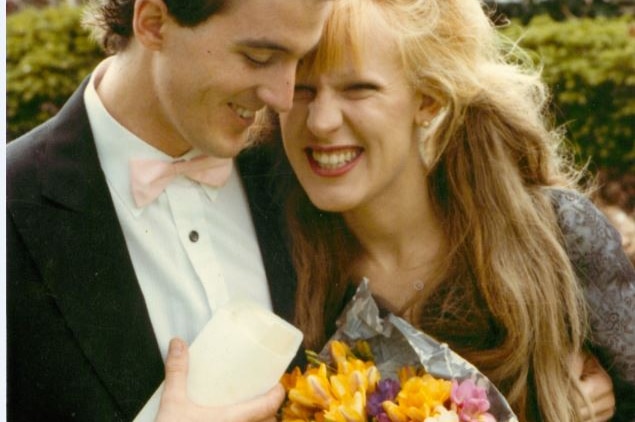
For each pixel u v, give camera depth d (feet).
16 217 6.91
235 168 7.71
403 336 7.38
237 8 6.53
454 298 7.75
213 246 7.46
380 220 7.71
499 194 7.76
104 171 7.18
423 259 7.81
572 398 7.73
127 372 6.98
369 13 7.12
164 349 7.18
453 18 7.60
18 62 15.47
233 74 6.69
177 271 7.24
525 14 17.72
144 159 7.14
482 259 7.68
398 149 7.39
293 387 7.31
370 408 7.04
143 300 7.10
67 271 6.94
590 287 7.80
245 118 6.98
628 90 16.78
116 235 7.08
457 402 6.99
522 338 7.58
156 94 7.01
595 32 16.90
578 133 16.87
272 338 7.04
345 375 7.16
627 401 8.02
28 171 7.06
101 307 6.97
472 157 7.79
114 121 7.14
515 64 8.91
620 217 16.49
